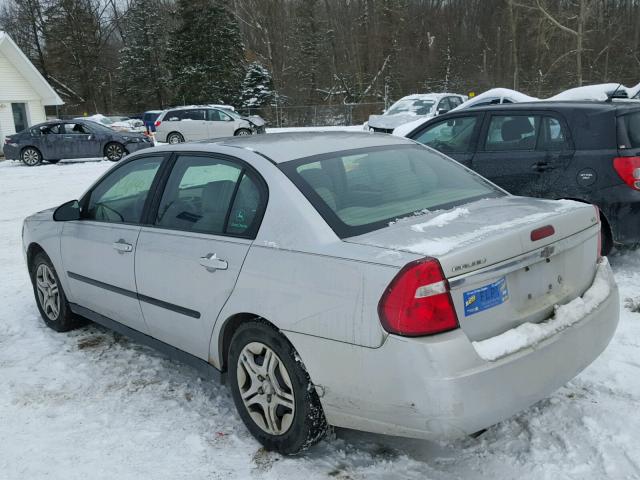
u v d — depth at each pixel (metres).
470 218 2.88
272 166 3.14
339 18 61.19
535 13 36.19
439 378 2.33
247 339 3.04
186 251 3.36
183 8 47.09
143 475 2.91
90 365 4.18
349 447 3.08
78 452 3.12
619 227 5.37
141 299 3.75
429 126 6.95
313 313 2.67
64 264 4.50
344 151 3.44
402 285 2.39
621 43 42.94
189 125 26.50
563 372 2.68
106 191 4.22
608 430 3.04
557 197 5.67
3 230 9.41
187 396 3.69
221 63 47.25
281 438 2.97
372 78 58.28
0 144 27.80
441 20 65.12
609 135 5.39
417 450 3.02
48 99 29.55
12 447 3.19
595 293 3.01
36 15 58.03
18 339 4.73
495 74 56.28
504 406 2.45
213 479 2.86
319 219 2.85
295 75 57.88
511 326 2.61
